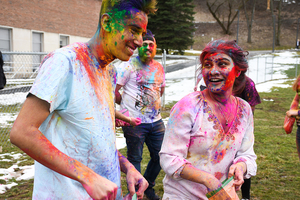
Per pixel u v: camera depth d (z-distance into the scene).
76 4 23.81
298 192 3.68
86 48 1.36
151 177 3.41
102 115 1.37
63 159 1.15
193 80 18.77
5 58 13.13
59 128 1.29
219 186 1.57
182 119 1.71
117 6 1.29
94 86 1.34
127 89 3.43
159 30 37.53
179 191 1.76
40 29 21.31
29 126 1.12
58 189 1.30
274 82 18.41
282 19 66.69
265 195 3.60
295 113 3.21
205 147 1.72
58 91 1.20
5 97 8.79
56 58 1.21
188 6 38.06
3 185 3.76
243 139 1.90
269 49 54.75
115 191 1.20
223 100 1.77
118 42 1.31
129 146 3.34
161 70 3.59
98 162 1.35
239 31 62.38
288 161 4.81
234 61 1.76
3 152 5.33
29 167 4.53
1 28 19.19
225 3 69.50
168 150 1.72
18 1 19.81
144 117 3.35
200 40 58.97
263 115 9.18
